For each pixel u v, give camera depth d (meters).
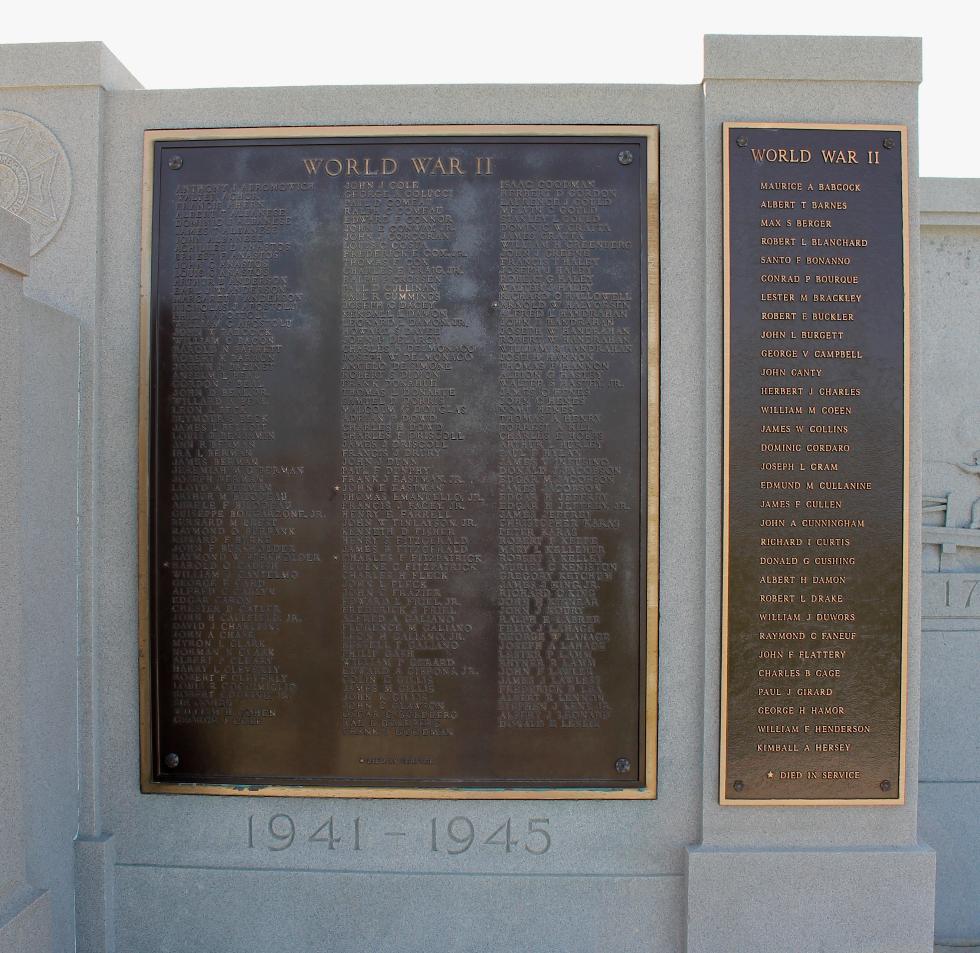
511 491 3.43
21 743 2.92
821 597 3.37
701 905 3.38
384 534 3.45
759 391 3.35
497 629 3.44
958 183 4.23
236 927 3.49
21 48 3.44
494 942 3.47
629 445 3.42
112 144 3.49
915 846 3.41
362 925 3.48
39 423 3.16
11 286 2.83
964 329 4.32
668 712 3.46
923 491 4.34
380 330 3.44
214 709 3.48
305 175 3.45
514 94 3.43
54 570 3.27
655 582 3.41
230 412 3.45
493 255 3.43
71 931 3.40
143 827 3.51
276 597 3.46
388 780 3.46
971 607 4.28
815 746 3.39
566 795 3.45
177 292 3.46
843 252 3.35
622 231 3.42
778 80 3.36
